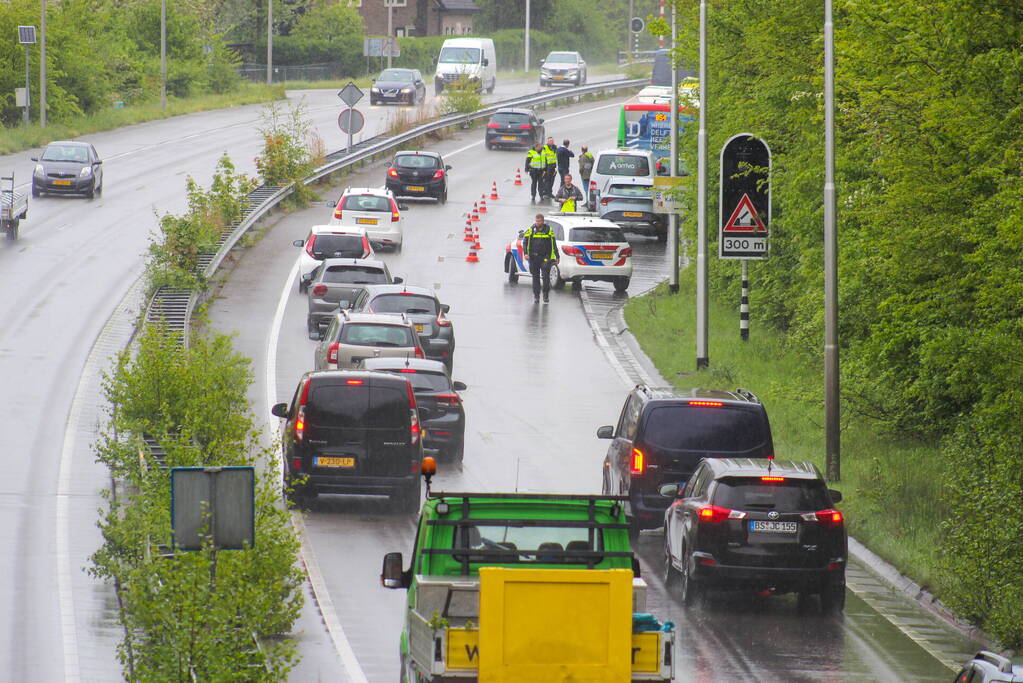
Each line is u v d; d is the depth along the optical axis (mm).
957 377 73312
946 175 72500
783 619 56844
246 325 122438
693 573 57062
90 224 162000
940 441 83812
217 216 153125
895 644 53375
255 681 40438
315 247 136500
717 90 138375
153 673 40156
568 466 84312
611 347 122000
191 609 39719
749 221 106062
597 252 144250
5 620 56188
